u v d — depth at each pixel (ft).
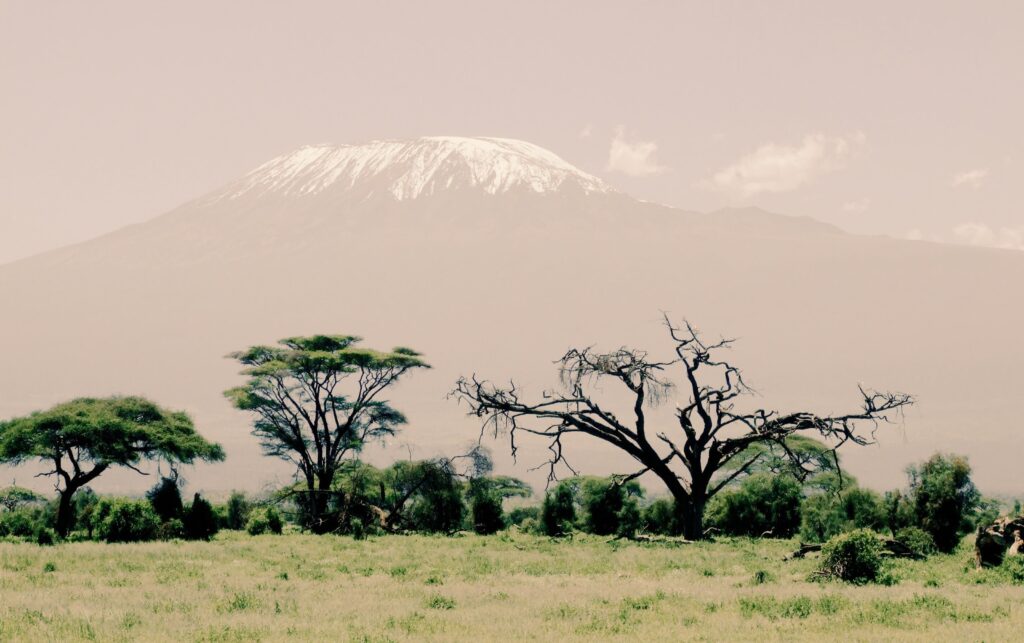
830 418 267.18
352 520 303.07
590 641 100.83
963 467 237.86
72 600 127.75
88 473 278.67
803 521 271.49
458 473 324.39
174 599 128.57
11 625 106.63
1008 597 136.67
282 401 332.80
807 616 119.75
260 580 154.51
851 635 105.19
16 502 375.66
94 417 272.31
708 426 273.54
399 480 321.93
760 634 105.60
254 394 326.85
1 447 269.64
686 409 276.00
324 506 318.24
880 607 123.34
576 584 152.97
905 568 179.63
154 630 105.60
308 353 323.16
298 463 341.82
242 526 339.98
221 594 135.44
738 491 304.30
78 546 223.51
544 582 156.15
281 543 246.47
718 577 164.35
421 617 115.65
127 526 243.19
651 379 276.41
